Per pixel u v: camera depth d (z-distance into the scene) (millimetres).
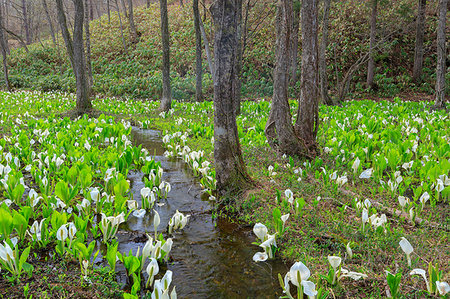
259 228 3168
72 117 11406
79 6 11312
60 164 5059
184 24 27906
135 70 23469
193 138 8289
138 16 33125
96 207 3910
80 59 11703
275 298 2650
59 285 2611
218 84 4555
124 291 2629
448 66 20469
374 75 20453
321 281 2723
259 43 23219
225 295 2674
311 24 6309
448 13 22375
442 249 3188
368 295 2576
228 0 4348
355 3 23359
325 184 4805
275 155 6480
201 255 3262
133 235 3592
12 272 2627
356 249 3246
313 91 6500
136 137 9047
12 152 6082
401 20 20781
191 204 4543
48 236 3180
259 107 12570
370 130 7883
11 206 4055
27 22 40000
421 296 2492
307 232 3605
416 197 4234
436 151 5832
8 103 14039
